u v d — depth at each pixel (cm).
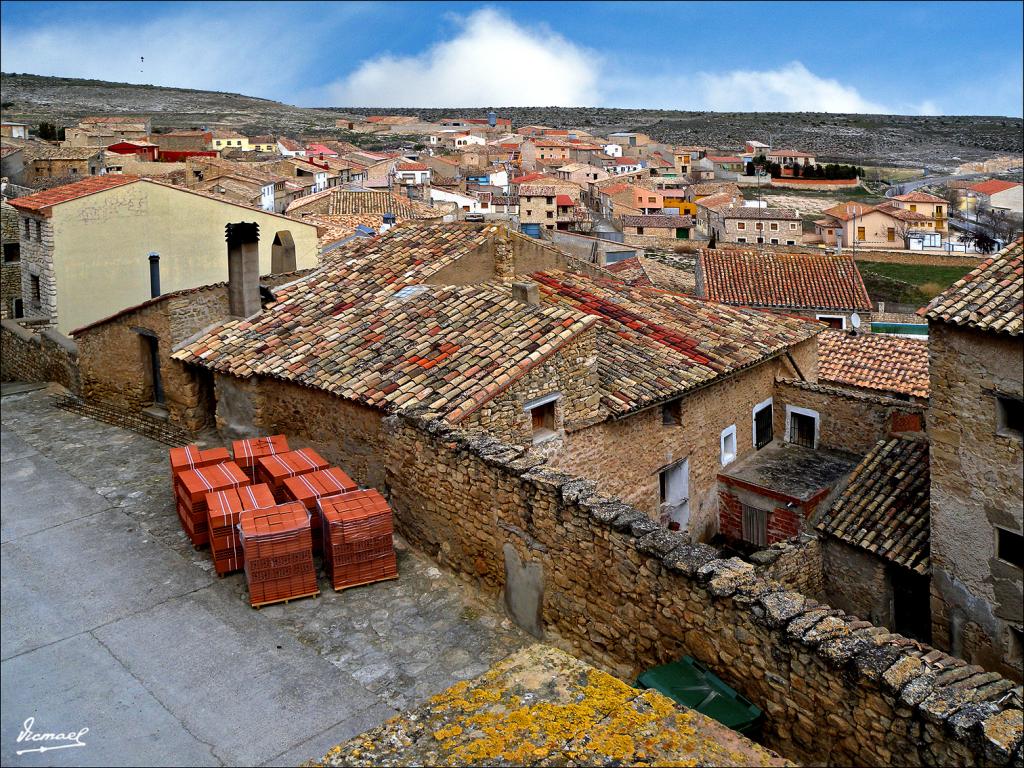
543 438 1345
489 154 13612
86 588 1048
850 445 1906
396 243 1934
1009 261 1481
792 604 734
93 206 2427
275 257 2081
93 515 1248
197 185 6862
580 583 923
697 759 493
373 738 523
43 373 2048
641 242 8750
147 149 8900
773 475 1820
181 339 1588
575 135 17200
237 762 759
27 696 841
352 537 1045
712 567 791
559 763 490
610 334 1756
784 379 2022
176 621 979
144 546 1152
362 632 968
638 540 848
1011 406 1387
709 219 10056
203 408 1602
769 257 4166
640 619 859
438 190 9238
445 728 526
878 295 6631
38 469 1427
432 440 1106
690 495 1730
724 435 1828
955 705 602
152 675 880
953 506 1470
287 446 1331
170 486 1349
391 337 1457
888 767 641
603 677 571
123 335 1686
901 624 1612
